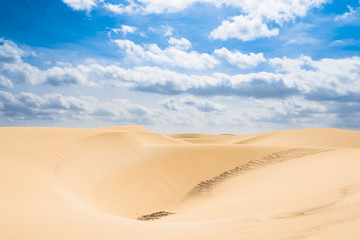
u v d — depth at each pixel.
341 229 5.72
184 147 27.42
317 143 46.34
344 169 17.00
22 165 13.30
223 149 27.72
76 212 7.79
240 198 14.68
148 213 16.61
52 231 5.63
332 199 10.38
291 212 8.28
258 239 5.38
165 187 20.47
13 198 8.25
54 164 15.60
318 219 6.95
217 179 22.55
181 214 14.03
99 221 7.10
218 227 6.83
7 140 18.44
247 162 25.56
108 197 16.27
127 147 25.30
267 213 8.77
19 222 5.97
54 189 10.88
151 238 5.80
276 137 54.78
